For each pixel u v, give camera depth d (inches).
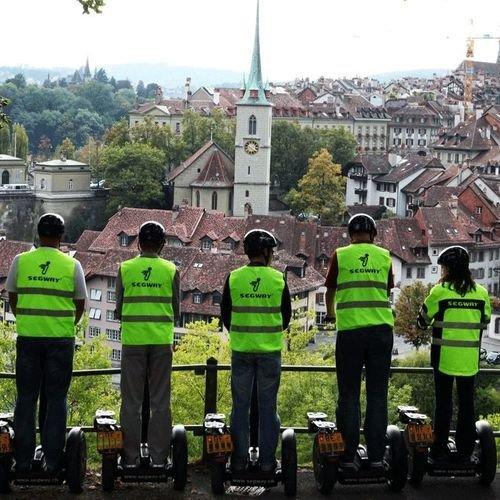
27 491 589.6
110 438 579.8
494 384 2674.7
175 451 590.2
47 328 582.9
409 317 4429.1
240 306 593.9
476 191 6697.8
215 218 6299.2
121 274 604.7
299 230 6077.8
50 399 584.1
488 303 618.5
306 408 2367.1
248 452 591.8
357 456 602.9
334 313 617.3
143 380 603.2
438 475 604.7
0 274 5167.3
